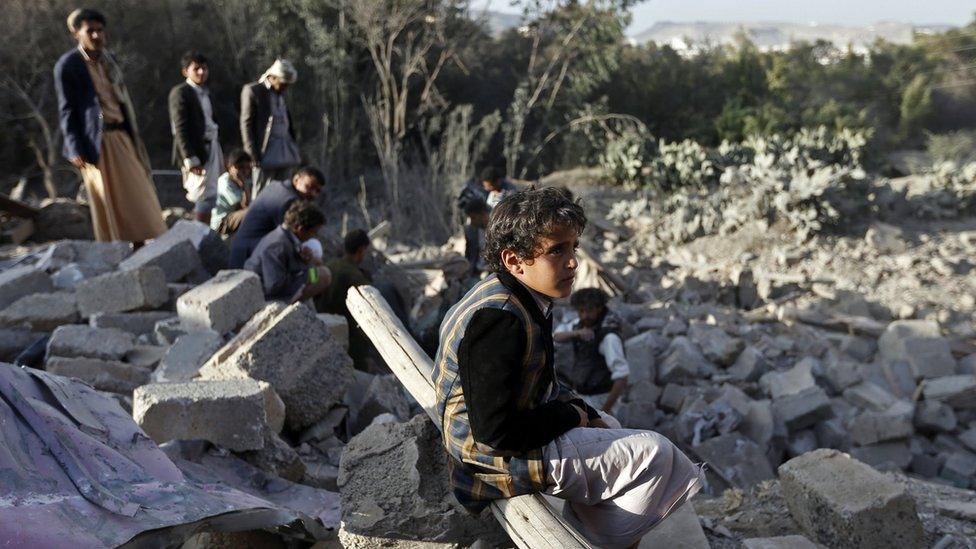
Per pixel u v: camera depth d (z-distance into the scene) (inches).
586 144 783.7
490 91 934.4
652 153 611.2
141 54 878.4
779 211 472.1
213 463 143.0
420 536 112.1
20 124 918.4
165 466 114.0
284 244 239.5
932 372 306.8
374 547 112.9
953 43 2016.5
